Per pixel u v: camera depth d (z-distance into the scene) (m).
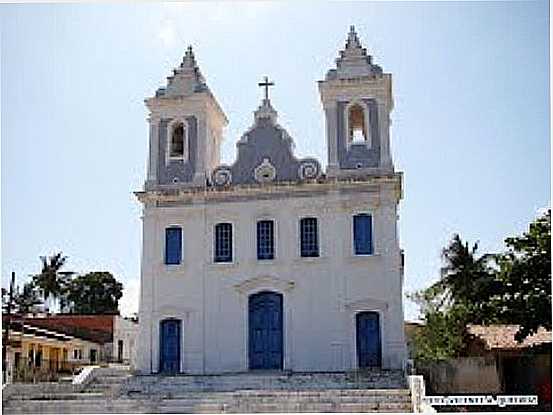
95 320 50.38
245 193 29.92
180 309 29.22
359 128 32.50
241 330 28.66
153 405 21.89
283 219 29.41
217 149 33.25
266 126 30.92
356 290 28.09
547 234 27.03
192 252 29.80
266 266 29.03
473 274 40.25
